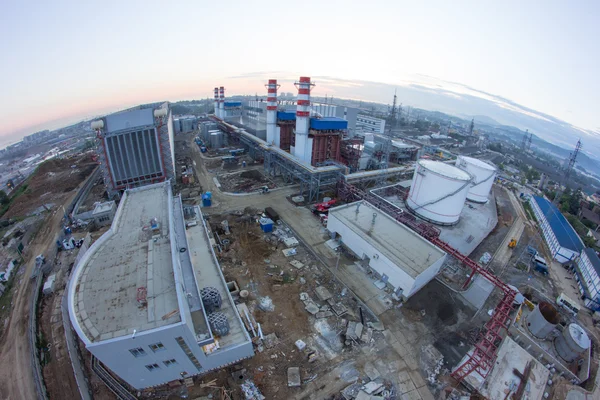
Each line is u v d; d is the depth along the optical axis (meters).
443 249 36.69
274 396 22.17
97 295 20.64
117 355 17.78
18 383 23.14
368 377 24.00
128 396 21.78
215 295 25.47
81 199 55.47
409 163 86.50
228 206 53.84
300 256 39.38
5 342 26.61
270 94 70.69
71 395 22.27
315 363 24.88
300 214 51.25
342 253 40.28
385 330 28.66
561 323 32.25
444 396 22.88
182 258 26.94
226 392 22.09
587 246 50.41
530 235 52.09
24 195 61.06
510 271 40.81
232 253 39.22
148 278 22.30
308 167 55.47
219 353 22.17
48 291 32.12
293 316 29.69
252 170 73.56
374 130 139.00
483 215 57.47
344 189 55.97
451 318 30.70
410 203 54.22
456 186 46.47
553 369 26.33
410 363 25.48
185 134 121.25
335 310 30.53
